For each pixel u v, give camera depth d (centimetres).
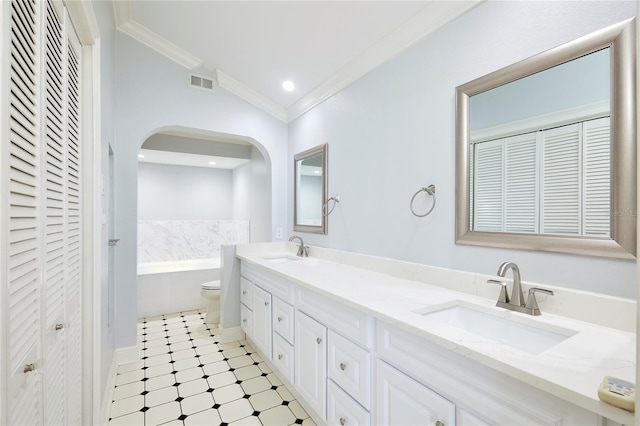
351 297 134
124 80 240
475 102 139
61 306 99
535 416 73
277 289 206
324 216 249
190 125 269
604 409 59
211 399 188
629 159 93
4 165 56
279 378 213
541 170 115
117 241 230
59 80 97
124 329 237
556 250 110
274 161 312
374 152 199
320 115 259
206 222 483
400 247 179
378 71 196
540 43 117
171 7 207
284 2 182
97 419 137
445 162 152
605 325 98
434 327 99
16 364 63
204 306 377
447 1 146
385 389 116
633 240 93
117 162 236
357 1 167
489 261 134
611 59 98
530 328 108
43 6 79
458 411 90
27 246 70
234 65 262
